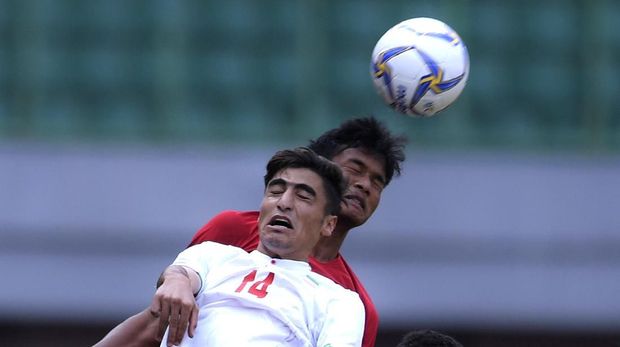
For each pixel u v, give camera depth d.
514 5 52.88
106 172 51.66
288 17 51.84
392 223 52.31
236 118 51.94
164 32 51.62
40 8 51.38
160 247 51.94
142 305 51.75
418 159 52.62
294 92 51.84
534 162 53.06
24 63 51.41
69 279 51.59
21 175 51.44
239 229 23.73
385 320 52.34
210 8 51.78
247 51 51.84
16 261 51.47
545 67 53.12
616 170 53.22
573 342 53.59
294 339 20.62
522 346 53.34
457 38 24.94
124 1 51.59
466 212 52.72
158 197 51.78
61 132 51.69
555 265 53.19
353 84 51.84
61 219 51.47
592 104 53.25
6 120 51.53
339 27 51.84
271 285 20.97
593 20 53.16
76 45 51.56
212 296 20.84
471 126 53.03
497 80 52.97
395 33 24.89
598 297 53.22
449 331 53.00
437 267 52.66
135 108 51.78
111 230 51.59
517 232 52.94
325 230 21.73
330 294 21.23
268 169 21.86
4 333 51.81
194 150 51.81
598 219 53.19
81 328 52.19
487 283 52.78
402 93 24.61
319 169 21.59
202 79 51.88
